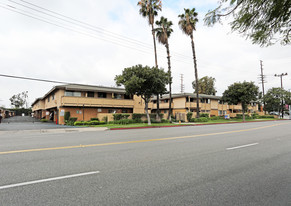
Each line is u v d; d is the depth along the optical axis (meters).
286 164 4.63
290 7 2.81
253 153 5.88
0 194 2.84
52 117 31.53
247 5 3.08
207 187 3.16
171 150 6.25
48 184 3.25
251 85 31.06
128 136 10.30
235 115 41.16
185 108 34.47
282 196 2.84
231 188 3.13
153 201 2.64
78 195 2.82
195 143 7.74
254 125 20.38
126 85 18.59
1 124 21.61
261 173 3.93
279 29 3.22
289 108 43.94
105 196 2.79
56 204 2.54
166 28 25.47
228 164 4.60
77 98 22.61
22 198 2.71
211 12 3.45
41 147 6.77
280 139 9.09
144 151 6.07
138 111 28.42
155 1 24.17
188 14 26.30
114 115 22.73
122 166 4.36
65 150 6.20
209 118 30.47
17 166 4.32
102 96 26.19
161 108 39.56
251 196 2.83
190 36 28.30
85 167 4.27
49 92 27.47
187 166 4.40
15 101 83.38
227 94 33.03
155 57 24.36
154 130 14.61
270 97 42.09
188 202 2.62
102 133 12.27
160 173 3.88
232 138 9.39
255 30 3.35
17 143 7.76
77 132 13.12
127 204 2.54
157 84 19.48
